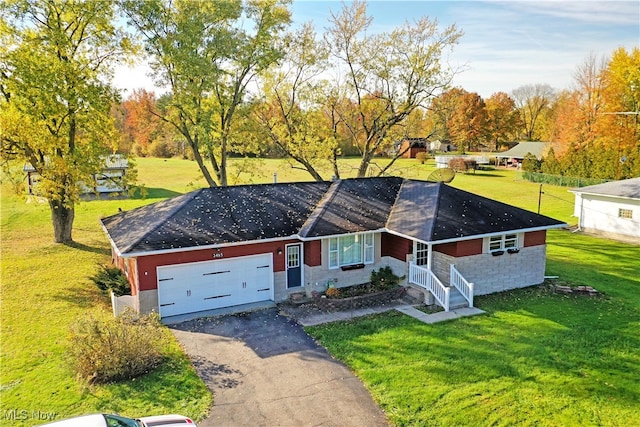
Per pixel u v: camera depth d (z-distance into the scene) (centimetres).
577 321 1656
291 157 3275
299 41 3030
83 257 2523
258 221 1925
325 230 1872
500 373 1270
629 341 1486
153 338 1352
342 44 3042
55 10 2448
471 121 8169
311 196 2219
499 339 1496
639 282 2133
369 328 1595
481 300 1881
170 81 2773
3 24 2350
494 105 9119
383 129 3203
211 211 1938
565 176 5478
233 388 1202
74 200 2622
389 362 1338
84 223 3441
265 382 1231
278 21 2859
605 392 1177
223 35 2702
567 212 3894
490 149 9562
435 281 1805
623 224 2994
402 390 1183
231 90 2927
